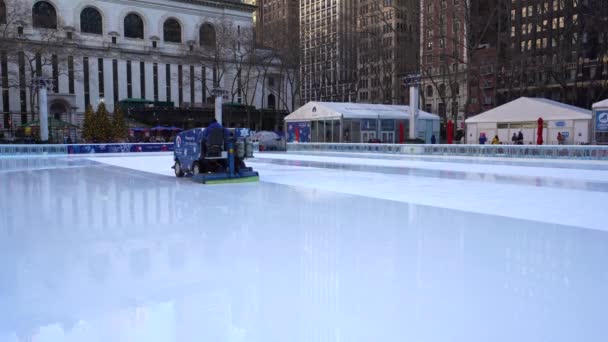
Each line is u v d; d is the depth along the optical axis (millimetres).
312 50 68000
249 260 4977
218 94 38875
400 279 4293
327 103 35125
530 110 27734
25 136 41375
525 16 51875
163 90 80500
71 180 13703
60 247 5562
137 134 56938
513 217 7543
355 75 62875
